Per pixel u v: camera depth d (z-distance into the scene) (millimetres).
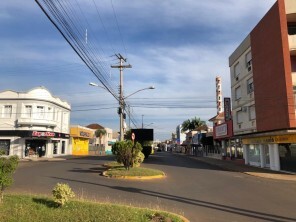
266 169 28672
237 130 37656
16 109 44562
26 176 19594
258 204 12109
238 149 40125
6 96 44688
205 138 59031
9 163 9391
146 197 12961
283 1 25594
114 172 20656
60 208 9062
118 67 33156
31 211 8570
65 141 54906
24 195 10875
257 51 30281
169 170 25922
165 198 12852
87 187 15258
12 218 7867
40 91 45312
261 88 29438
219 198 13250
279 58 25641
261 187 17062
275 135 27141
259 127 30000
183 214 10016
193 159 49312
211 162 39688
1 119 44562
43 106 45500
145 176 19766
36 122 44531
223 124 44281
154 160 41156
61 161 36125
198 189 15648
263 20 28609
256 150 33156
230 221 9344
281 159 27125
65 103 53750
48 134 45500
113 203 10977
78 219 7992
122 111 32250
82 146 64750
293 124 24234
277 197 13867
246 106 34000
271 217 9969
